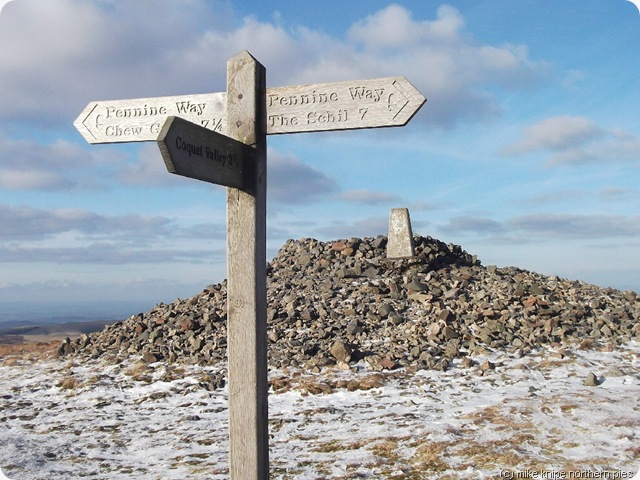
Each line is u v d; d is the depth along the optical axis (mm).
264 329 5051
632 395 9812
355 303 16188
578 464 6984
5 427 10203
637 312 15344
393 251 18656
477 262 20250
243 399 4902
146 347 14906
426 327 14383
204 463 8016
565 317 14734
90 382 12883
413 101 4777
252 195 4961
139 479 7496
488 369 12047
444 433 8461
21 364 15367
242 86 5066
